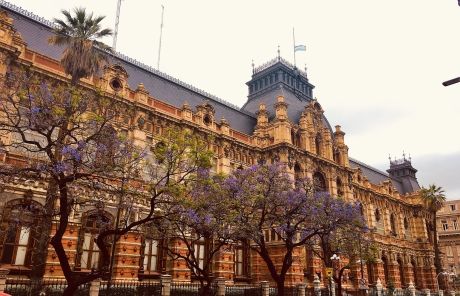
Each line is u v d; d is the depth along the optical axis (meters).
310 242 38.66
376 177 84.88
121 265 32.75
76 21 29.97
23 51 32.44
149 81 45.00
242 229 29.23
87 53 28.84
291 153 49.53
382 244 67.69
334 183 55.34
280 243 44.81
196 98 49.81
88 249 31.94
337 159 59.41
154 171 30.97
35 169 20.47
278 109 51.75
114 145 23.64
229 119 52.19
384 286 63.94
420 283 75.81
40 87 22.30
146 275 35.19
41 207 28.08
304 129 53.47
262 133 51.62
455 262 105.50
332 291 42.66
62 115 20.95
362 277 53.28
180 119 41.88
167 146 24.88
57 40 29.53
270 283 44.00
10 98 21.59
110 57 42.22
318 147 56.59
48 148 20.16
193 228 29.50
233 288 39.06
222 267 40.91
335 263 50.53
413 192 85.81
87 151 22.14
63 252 18.45
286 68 62.38
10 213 27.34
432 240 83.94
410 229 80.94
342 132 61.25
